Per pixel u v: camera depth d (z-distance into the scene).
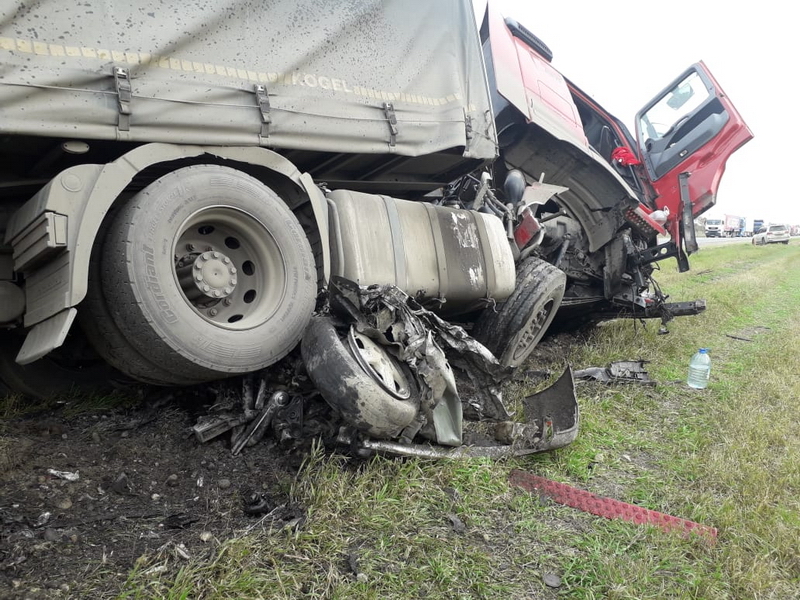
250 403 2.92
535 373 5.06
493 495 2.83
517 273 4.98
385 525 2.41
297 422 2.82
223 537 2.20
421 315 3.21
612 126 7.64
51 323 2.32
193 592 1.88
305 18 3.18
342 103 3.36
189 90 2.68
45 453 2.52
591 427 3.92
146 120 2.55
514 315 4.77
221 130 2.81
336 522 2.35
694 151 7.15
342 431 2.76
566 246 6.32
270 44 3.02
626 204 6.50
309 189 3.20
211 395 3.06
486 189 4.82
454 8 4.22
